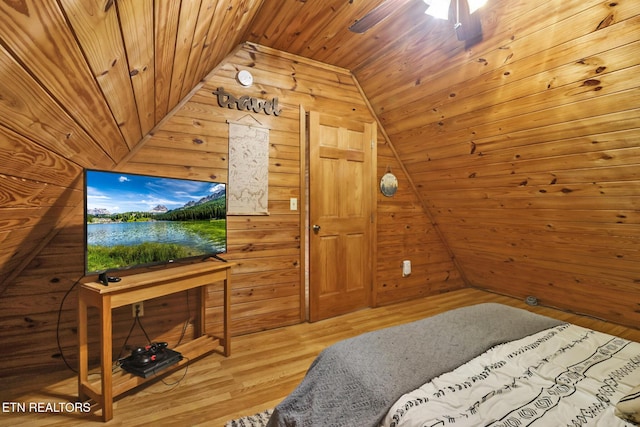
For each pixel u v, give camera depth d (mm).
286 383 1899
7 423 1541
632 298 2607
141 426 1521
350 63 2928
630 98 1669
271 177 2734
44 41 639
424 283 3752
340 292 3104
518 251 3182
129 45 976
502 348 1249
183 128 2354
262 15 2199
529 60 1912
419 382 1000
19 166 1021
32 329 1989
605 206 2213
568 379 1029
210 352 2295
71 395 1769
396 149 3424
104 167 1968
